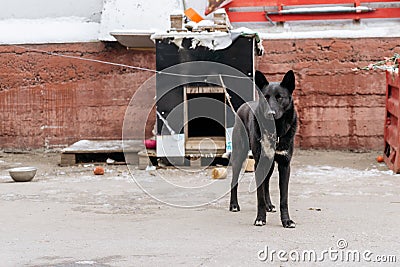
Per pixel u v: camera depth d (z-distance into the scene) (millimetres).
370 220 7793
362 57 14242
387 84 12703
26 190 10094
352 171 11758
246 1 14602
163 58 11609
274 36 14375
